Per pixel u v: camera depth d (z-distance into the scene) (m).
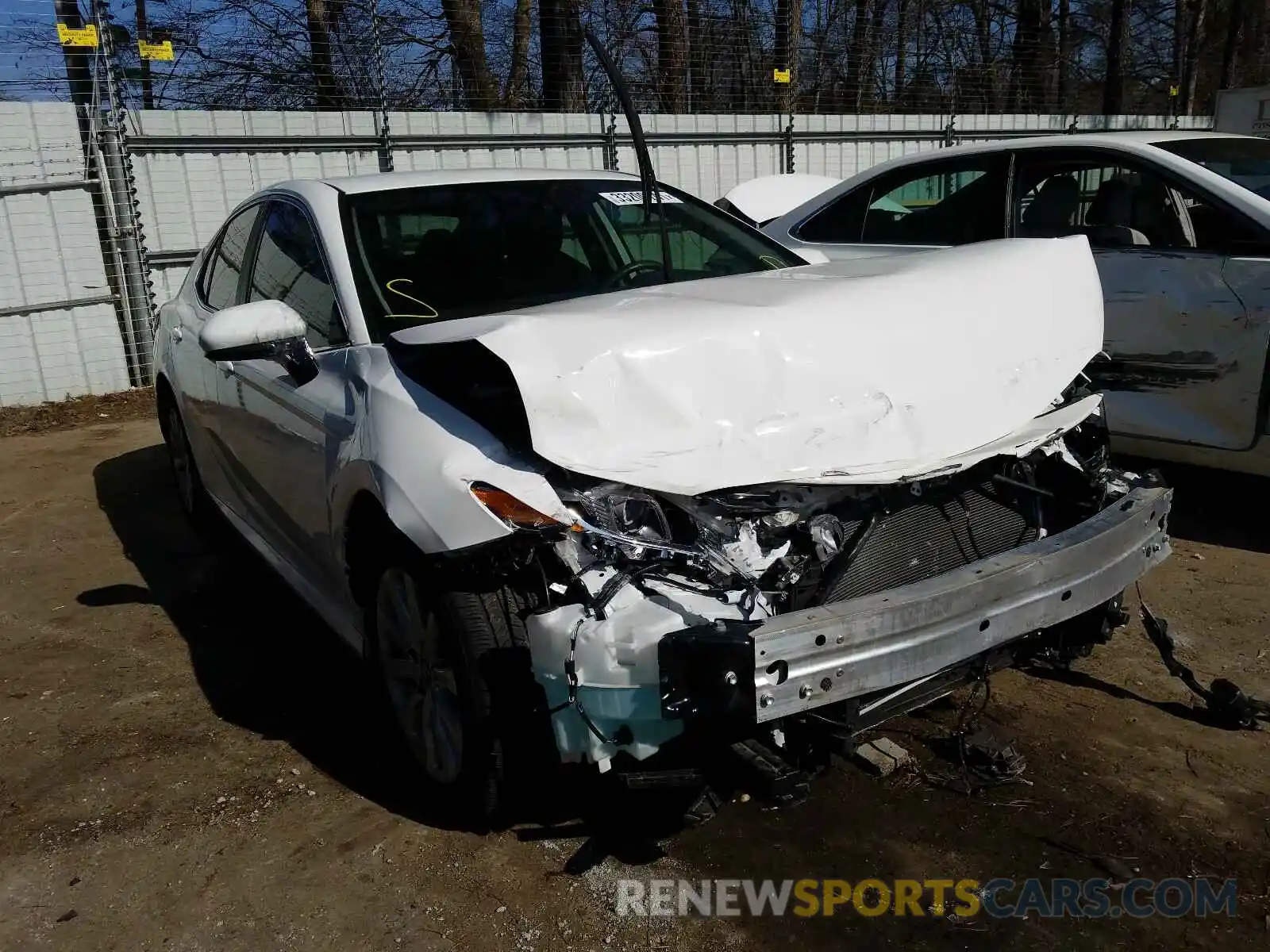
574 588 2.30
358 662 3.59
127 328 9.25
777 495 2.43
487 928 2.43
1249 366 4.34
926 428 2.63
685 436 2.38
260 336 2.98
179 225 9.38
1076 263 3.18
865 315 2.66
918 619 2.33
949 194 5.68
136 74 9.48
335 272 3.30
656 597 2.26
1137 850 2.63
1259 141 5.37
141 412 8.61
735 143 12.14
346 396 2.93
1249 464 4.43
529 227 3.64
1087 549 2.64
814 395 2.52
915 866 2.59
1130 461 5.14
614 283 3.55
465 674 2.44
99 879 2.68
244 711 3.53
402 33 12.71
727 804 2.85
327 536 3.14
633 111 3.35
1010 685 3.46
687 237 3.88
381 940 2.41
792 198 6.83
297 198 3.75
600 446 2.32
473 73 12.88
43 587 4.79
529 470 2.36
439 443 2.50
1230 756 3.02
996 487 2.87
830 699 2.23
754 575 2.35
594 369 2.33
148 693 3.69
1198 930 2.36
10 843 2.85
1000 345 2.86
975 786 2.89
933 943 2.34
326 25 13.29
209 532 5.37
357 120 10.06
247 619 4.32
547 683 2.30
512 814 2.71
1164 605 4.01
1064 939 2.34
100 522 5.75
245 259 4.21
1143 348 4.69
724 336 2.46
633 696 2.20
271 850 2.76
